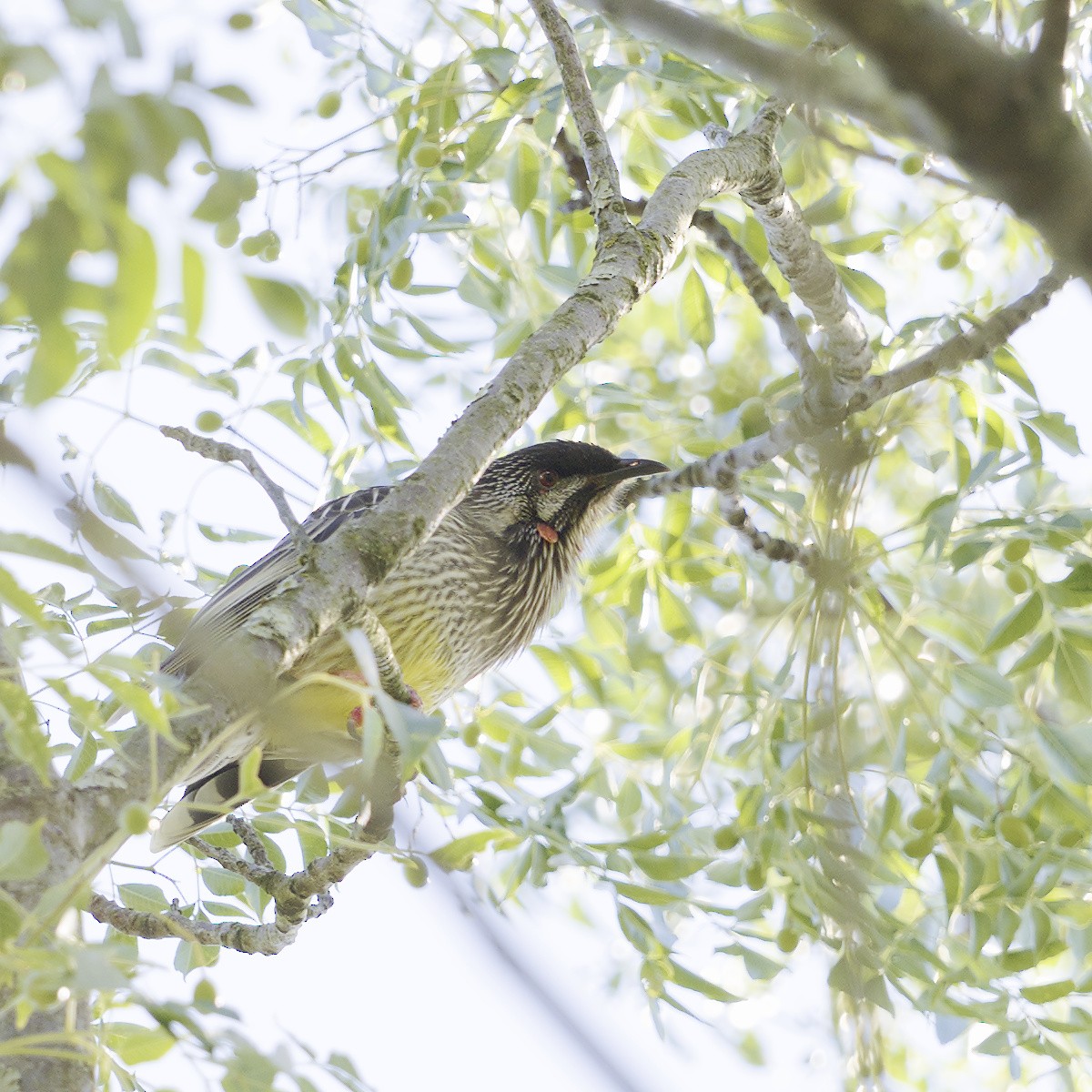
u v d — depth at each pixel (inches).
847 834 309.6
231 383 344.8
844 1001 307.6
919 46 133.8
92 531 260.7
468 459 257.9
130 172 131.3
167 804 347.3
